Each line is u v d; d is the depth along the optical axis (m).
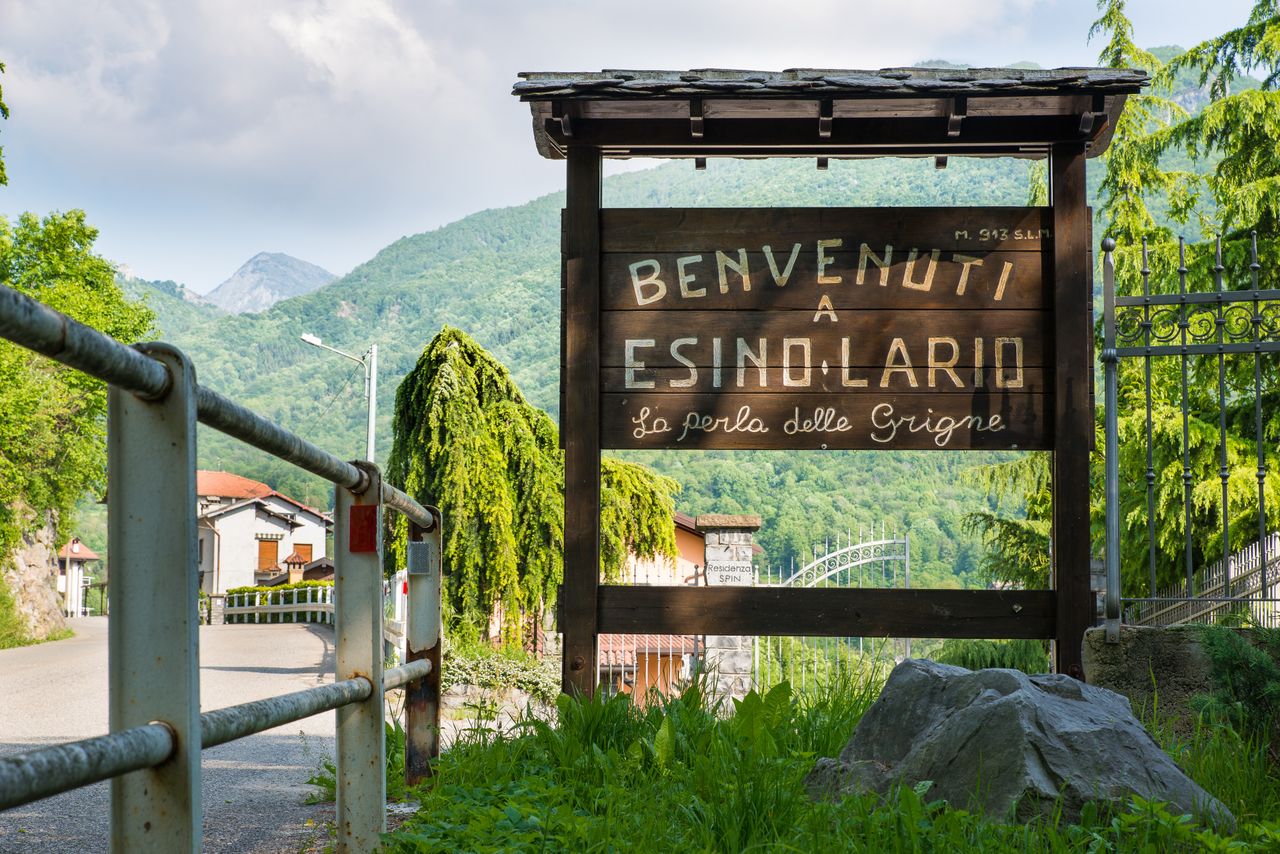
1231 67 22.27
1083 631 6.21
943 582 53.84
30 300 1.68
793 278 6.56
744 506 63.59
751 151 6.65
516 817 3.89
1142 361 19.72
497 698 12.98
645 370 6.54
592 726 5.33
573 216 6.54
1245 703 5.10
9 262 37.28
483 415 15.89
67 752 1.70
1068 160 6.49
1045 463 19.42
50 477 34.62
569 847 3.71
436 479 15.32
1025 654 15.59
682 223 6.61
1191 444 18.02
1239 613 6.05
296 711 2.91
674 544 17.81
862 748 4.86
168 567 2.12
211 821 4.86
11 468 32.34
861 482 62.88
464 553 15.20
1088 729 4.22
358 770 3.72
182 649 2.10
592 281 6.52
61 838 4.77
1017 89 6.16
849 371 6.52
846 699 6.39
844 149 6.67
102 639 34.06
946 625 6.29
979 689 4.55
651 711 5.75
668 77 6.27
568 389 6.46
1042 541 18.73
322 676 15.69
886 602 6.32
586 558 6.35
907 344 6.52
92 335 1.85
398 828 4.22
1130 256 21.00
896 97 6.17
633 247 6.61
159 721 2.09
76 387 35.16
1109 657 5.96
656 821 4.02
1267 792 4.61
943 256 6.56
